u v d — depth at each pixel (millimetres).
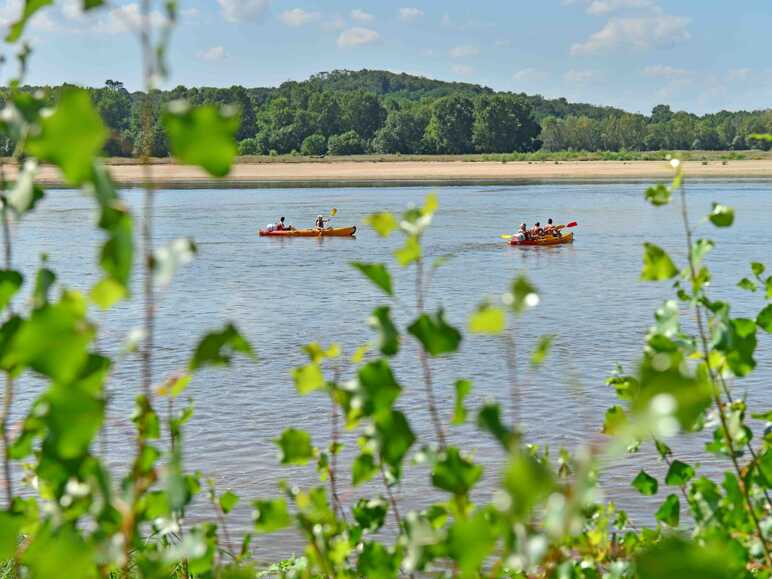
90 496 2035
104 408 1643
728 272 36188
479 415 1583
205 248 48938
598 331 25844
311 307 30781
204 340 1664
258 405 18156
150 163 1613
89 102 1453
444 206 78250
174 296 32750
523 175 148375
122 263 1573
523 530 1697
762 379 19078
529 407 17562
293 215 70250
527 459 1409
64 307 1572
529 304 1947
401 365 21141
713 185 105688
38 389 18016
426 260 43625
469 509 2148
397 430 2215
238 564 3445
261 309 30281
